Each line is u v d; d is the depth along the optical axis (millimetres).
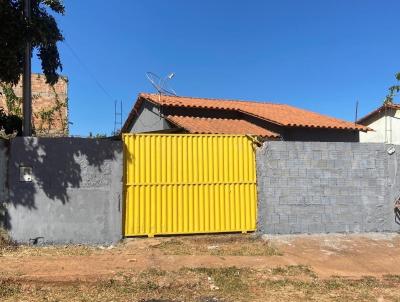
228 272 9211
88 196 10977
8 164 10742
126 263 9523
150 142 11375
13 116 13461
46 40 11492
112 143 11164
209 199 11570
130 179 11203
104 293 7914
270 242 11438
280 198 12000
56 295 7754
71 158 10961
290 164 12125
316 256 10750
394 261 10695
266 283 8703
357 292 8438
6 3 10625
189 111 22281
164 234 11305
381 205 12664
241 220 11727
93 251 10414
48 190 10820
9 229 10656
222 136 11766
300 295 8148
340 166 12445
